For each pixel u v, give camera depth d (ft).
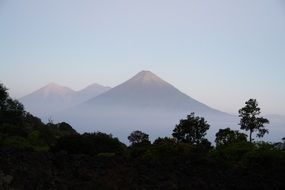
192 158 66.23
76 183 45.44
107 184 46.32
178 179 52.31
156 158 68.44
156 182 49.57
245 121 134.10
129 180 48.88
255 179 56.44
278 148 72.59
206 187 50.21
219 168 64.18
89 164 53.47
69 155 57.31
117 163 56.49
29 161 50.24
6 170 44.50
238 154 74.23
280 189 53.93
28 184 42.57
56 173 47.60
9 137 114.73
